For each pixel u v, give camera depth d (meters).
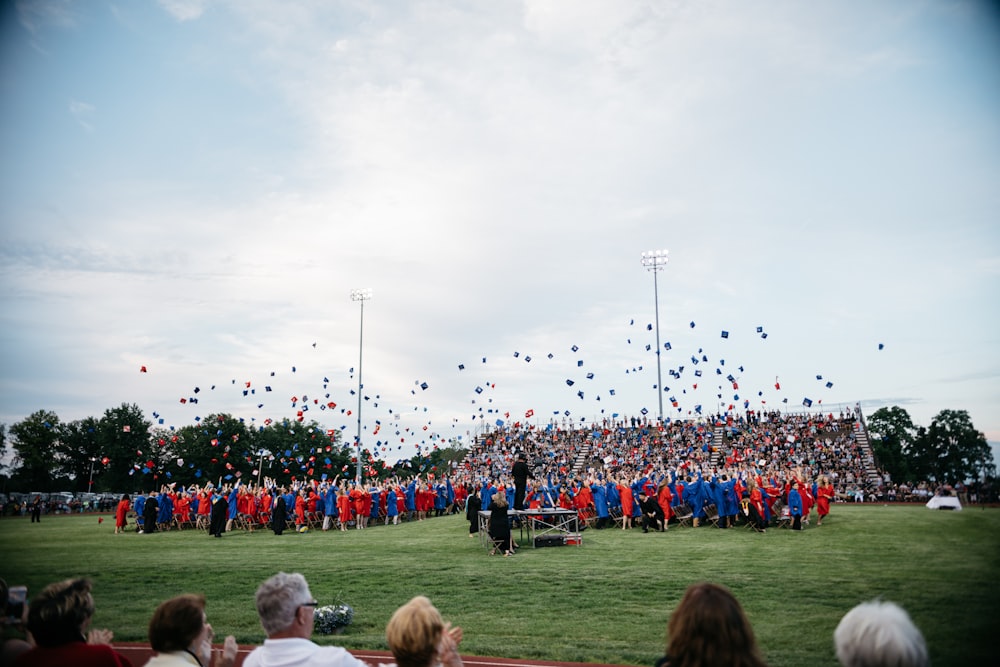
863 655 2.49
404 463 54.66
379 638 9.30
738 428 48.22
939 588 11.50
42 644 3.61
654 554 16.30
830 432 45.56
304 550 19.36
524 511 18.75
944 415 41.34
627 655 8.32
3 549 20.75
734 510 21.77
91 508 58.25
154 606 11.89
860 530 19.58
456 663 3.39
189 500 30.48
